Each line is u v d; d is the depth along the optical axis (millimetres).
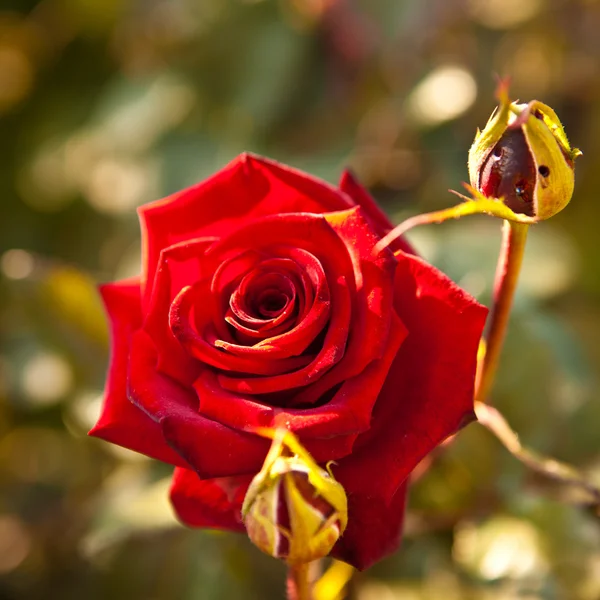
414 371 427
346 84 768
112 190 794
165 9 813
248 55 770
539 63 808
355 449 426
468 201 414
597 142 746
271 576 579
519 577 514
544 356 549
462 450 532
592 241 716
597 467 537
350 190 462
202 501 445
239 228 434
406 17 734
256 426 408
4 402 672
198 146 757
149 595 601
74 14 844
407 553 542
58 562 678
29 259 574
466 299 426
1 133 858
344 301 420
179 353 431
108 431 435
